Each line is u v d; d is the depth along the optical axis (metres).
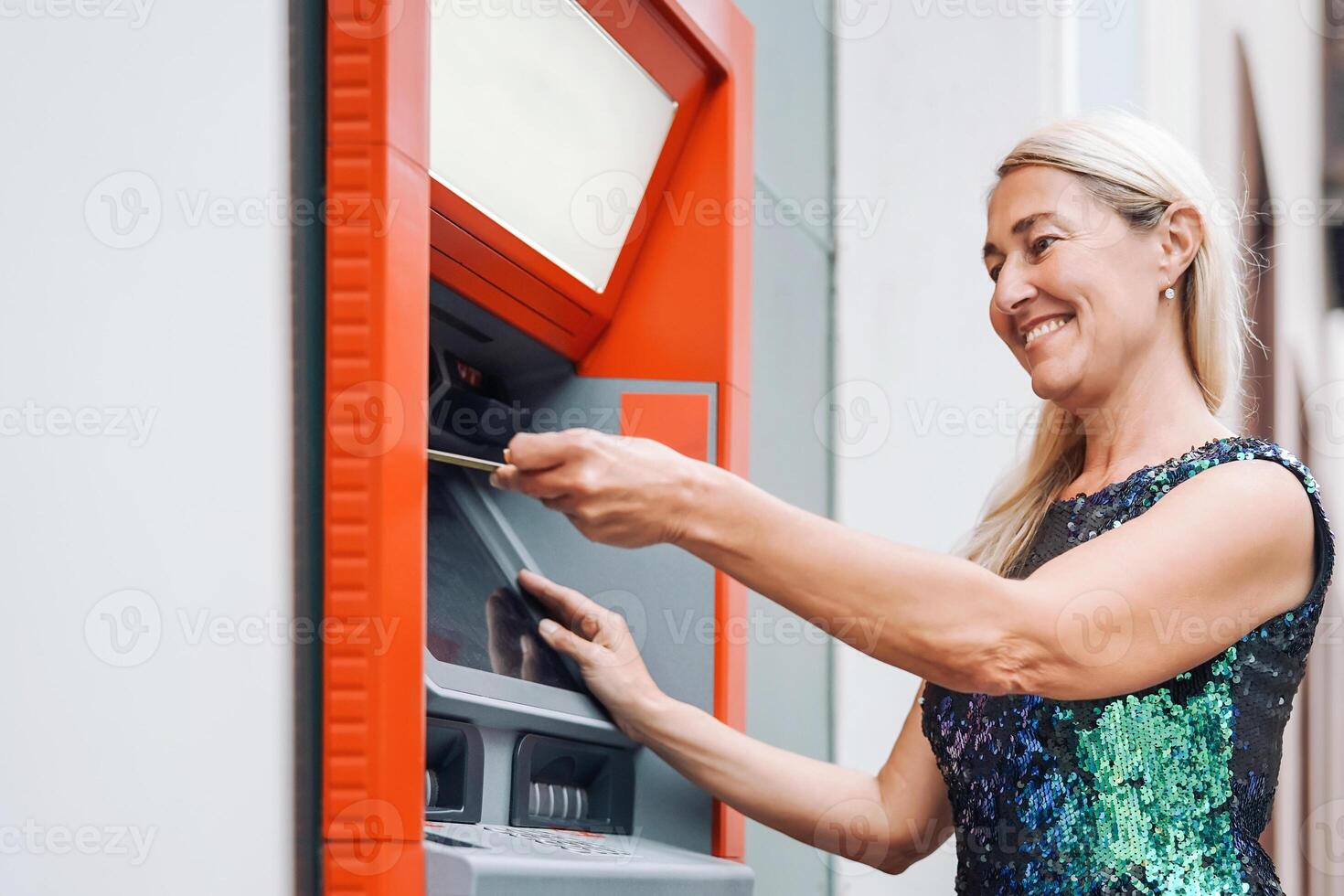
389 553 0.98
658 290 1.69
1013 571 1.45
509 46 1.34
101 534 0.93
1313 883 3.65
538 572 1.61
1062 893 1.25
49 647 0.90
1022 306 1.38
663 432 1.67
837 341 3.14
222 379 0.97
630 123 1.58
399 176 1.01
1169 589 1.17
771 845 2.48
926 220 3.15
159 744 0.93
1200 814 1.23
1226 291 1.38
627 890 1.22
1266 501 1.22
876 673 3.02
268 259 0.98
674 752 1.54
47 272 0.93
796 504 2.83
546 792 1.45
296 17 1.01
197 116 0.98
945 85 3.16
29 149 0.93
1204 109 3.60
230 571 0.95
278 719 0.95
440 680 1.23
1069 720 1.27
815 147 3.02
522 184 1.46
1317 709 3.66
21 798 0.89
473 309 1.51
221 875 0.93
